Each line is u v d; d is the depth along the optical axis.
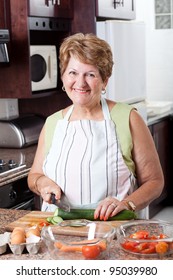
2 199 2.58
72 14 3.44
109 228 1.55
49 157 2.01
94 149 1.94
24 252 1.52
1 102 3.46
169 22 5.08
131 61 3.82
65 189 1.95
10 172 2.63
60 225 1.59
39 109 3.60
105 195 1.93
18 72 3.07
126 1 3.89
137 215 1.95
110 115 1.99
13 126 3.21
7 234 1.59
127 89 3.76
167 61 5.16
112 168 1.93
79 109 2.03
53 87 3.39
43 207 2.02
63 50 1.90
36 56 3.15
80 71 1.88
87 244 1.41
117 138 1.96
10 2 2.99
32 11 2.98
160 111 4.58
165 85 5.21
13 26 3.01
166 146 4.73
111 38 3.48
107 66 1.91
